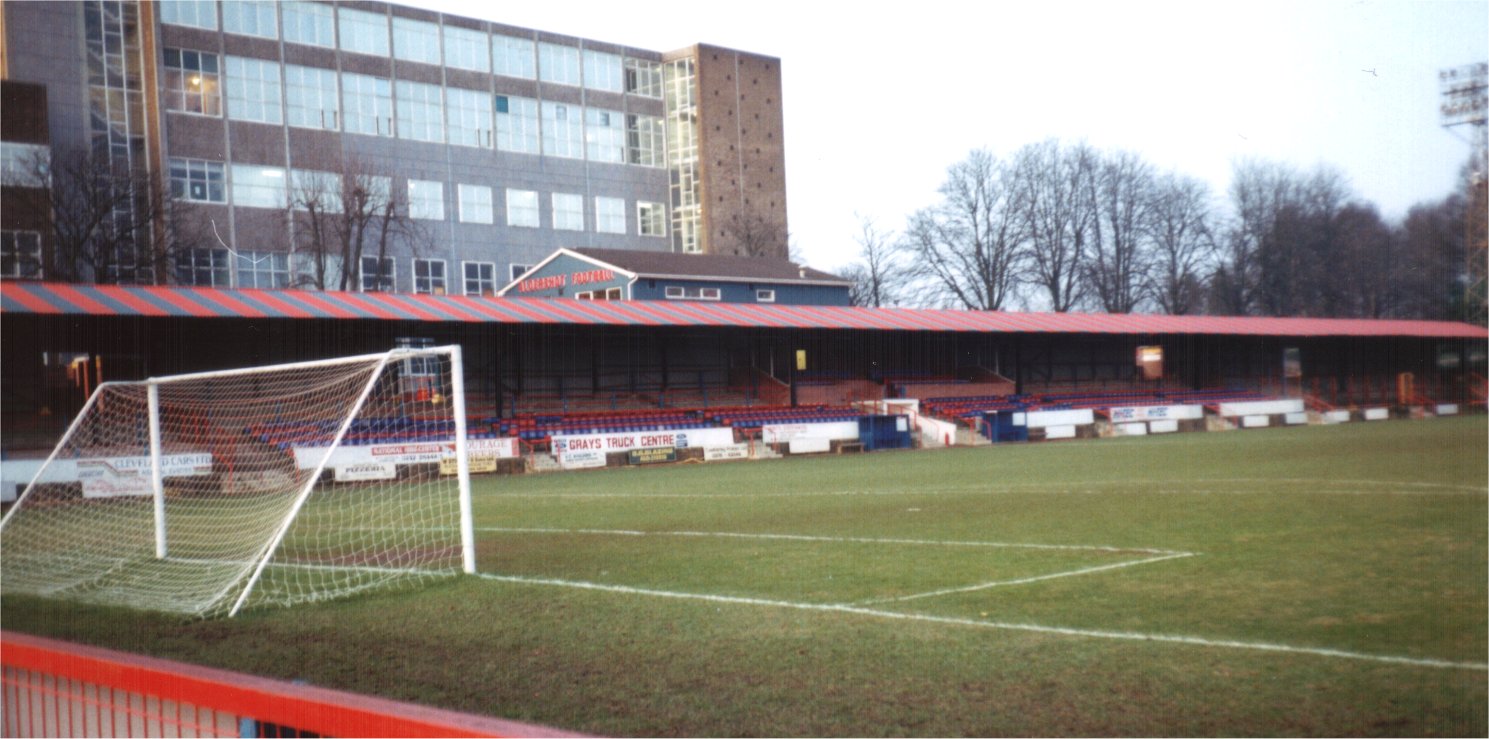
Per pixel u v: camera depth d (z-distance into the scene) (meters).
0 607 10.10
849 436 37.75
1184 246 50.50
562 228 64.19
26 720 4.87
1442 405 49.69
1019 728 5.22
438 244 57.72
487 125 60.72
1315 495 16.55
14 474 21.50
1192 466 23.89
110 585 11.36
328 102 53.66
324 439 26.03
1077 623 7.62
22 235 37.59
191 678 3.99
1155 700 5.62
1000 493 18.80
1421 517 13.52
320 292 31.73
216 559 12.95
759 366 46.66
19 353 30.69
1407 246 41.97
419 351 11.03
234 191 49.94
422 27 58.00
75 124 45.12
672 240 71.06
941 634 7.35
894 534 13.31
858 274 66.75
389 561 12.27
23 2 43.88
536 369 39.53
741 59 72.88
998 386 50.22
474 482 27.05
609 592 9.55
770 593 9.29
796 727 5.34
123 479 21.55
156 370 32.22
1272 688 5.80
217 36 49.97
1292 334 45.88
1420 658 6.42
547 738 3.14
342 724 3.50
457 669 6.83
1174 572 9.79
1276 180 46.09
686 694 6.02
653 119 70.44
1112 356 55.59
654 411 39.47
